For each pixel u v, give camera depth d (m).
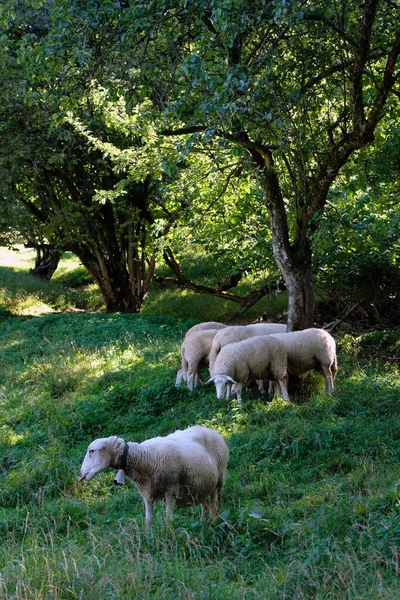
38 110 20.56
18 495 9.97
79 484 10.15
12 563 7.16
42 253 34.50
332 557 6.87
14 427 13.05
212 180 16.98
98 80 12.73
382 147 14.48
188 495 8.09
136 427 12.52
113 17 11.21
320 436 10.58
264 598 6.23
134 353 16.92
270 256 17.78
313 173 13.59
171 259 23.70
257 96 11.16
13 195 22.33
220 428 11.55
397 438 10.58
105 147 18.48
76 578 6.66
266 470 9.81
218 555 7.55
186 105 11.84
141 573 6.77
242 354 12.33
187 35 12.12
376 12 11.78
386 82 11.48
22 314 25.73
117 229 24.14
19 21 19.27
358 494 8.37
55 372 15.59
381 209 15.93
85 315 22.72
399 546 6.92
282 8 9.88
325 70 12.85
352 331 18.55
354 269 17.06
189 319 21.70
